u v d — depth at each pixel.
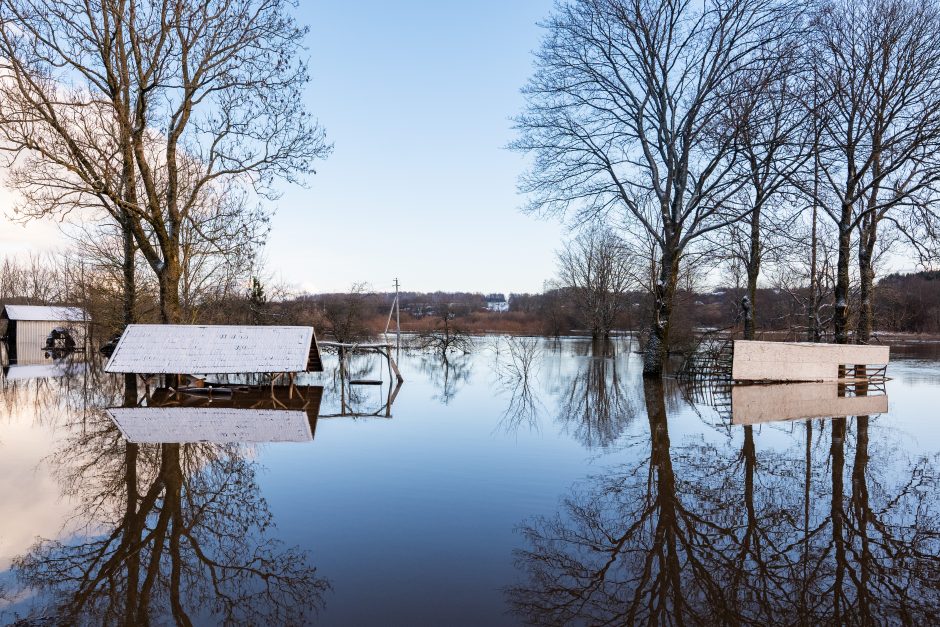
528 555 5.75
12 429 12.58
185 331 17.95
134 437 11.62
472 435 11.91
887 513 7.08
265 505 7.30
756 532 6.45
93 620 4.49
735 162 19.86
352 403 16.77
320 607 4.63
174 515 6.98
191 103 18.66
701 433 12.09
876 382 20.47
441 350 43.19
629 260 52.84
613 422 13.52
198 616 4.52
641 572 5.41
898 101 20.12
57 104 16.19
